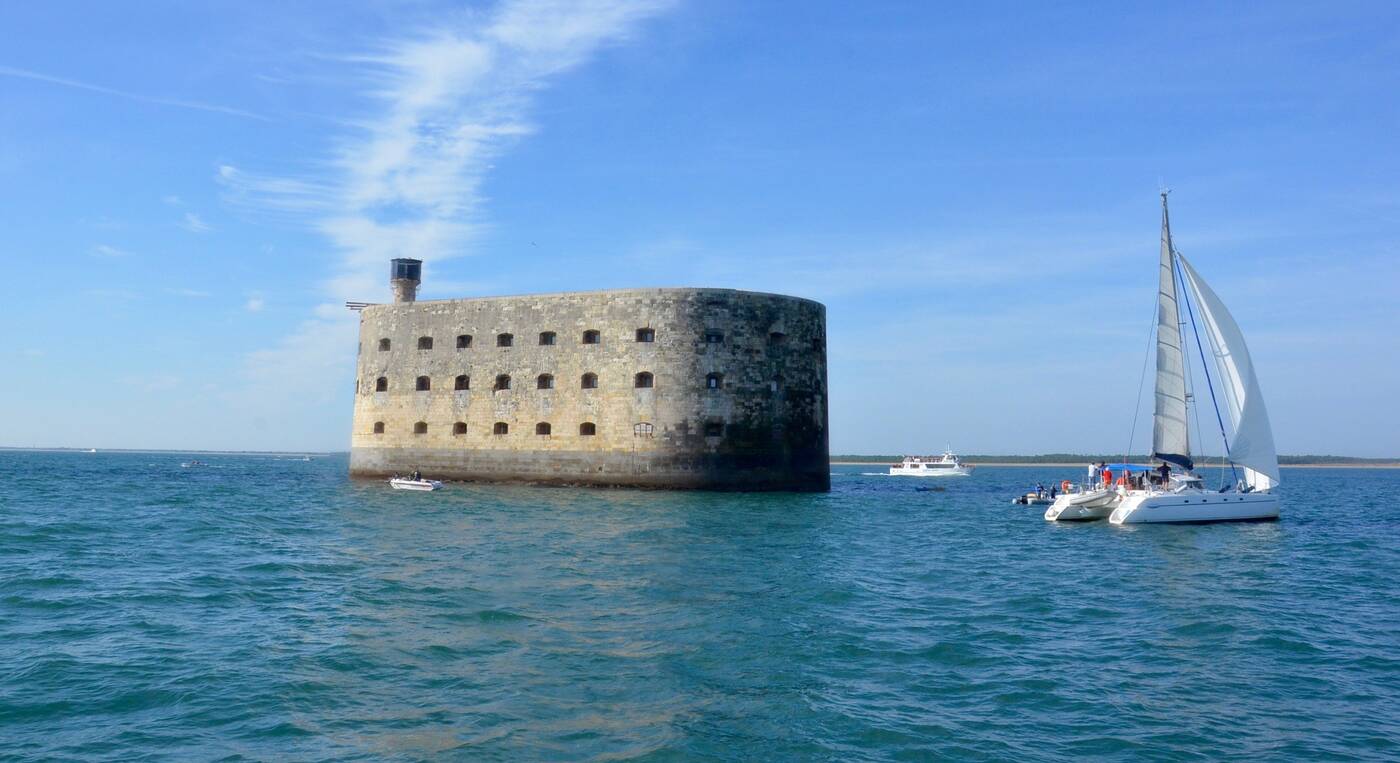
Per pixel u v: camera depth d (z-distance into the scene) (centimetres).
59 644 1600
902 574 2623
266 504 4709
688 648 1653
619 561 2662
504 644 1655
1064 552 3219
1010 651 1702
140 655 1541
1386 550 3375
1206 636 1855
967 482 10075
